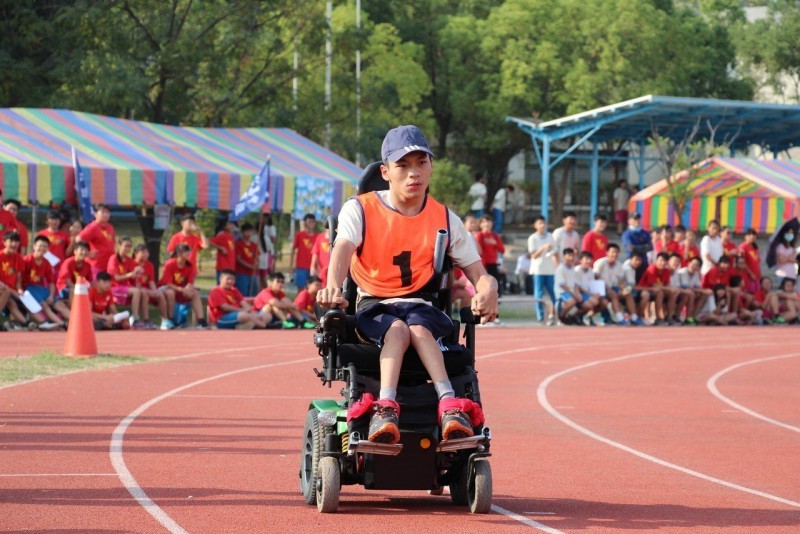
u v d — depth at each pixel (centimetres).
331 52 4466
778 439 1262
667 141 4650
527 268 3419
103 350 2023
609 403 1543
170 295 2536
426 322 766
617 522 779
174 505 803
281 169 3042
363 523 758
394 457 759
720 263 3123
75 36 3862
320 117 4409
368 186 812
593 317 3041
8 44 3941
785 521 800
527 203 6381
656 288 3023
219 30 3972
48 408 1314
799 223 3488
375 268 786
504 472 995
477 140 5938
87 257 2392
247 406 1384
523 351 2283
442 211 796
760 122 4353
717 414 1469
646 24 5500
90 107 3778
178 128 3206
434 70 6009
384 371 751
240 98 4138
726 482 975
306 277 2912
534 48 5675
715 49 6241
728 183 4006
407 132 777
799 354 2411
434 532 732
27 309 2336
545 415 1402
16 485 871
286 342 2269
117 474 924
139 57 3891
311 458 825
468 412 750
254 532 722
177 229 3469
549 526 760
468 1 6216
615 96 5481
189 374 1706
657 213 4047
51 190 2622
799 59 6712
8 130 2792
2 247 2391
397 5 6034
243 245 2875
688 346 2509
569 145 5862
